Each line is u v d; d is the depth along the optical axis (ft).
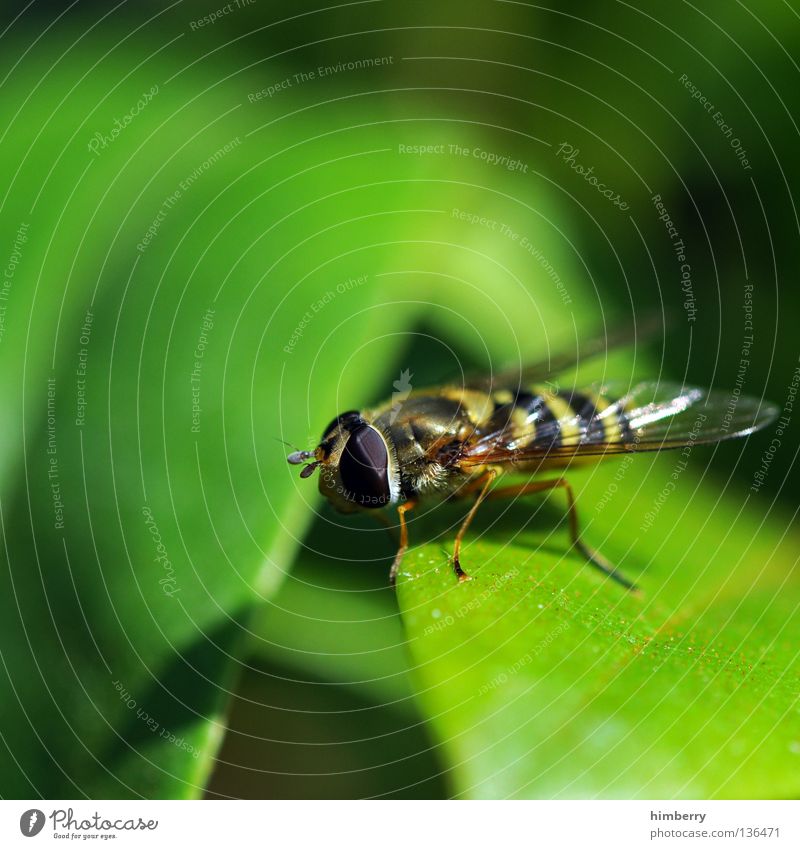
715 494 0.23
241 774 0.23
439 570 0.22
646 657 0.21
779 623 0.22
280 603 0.24
